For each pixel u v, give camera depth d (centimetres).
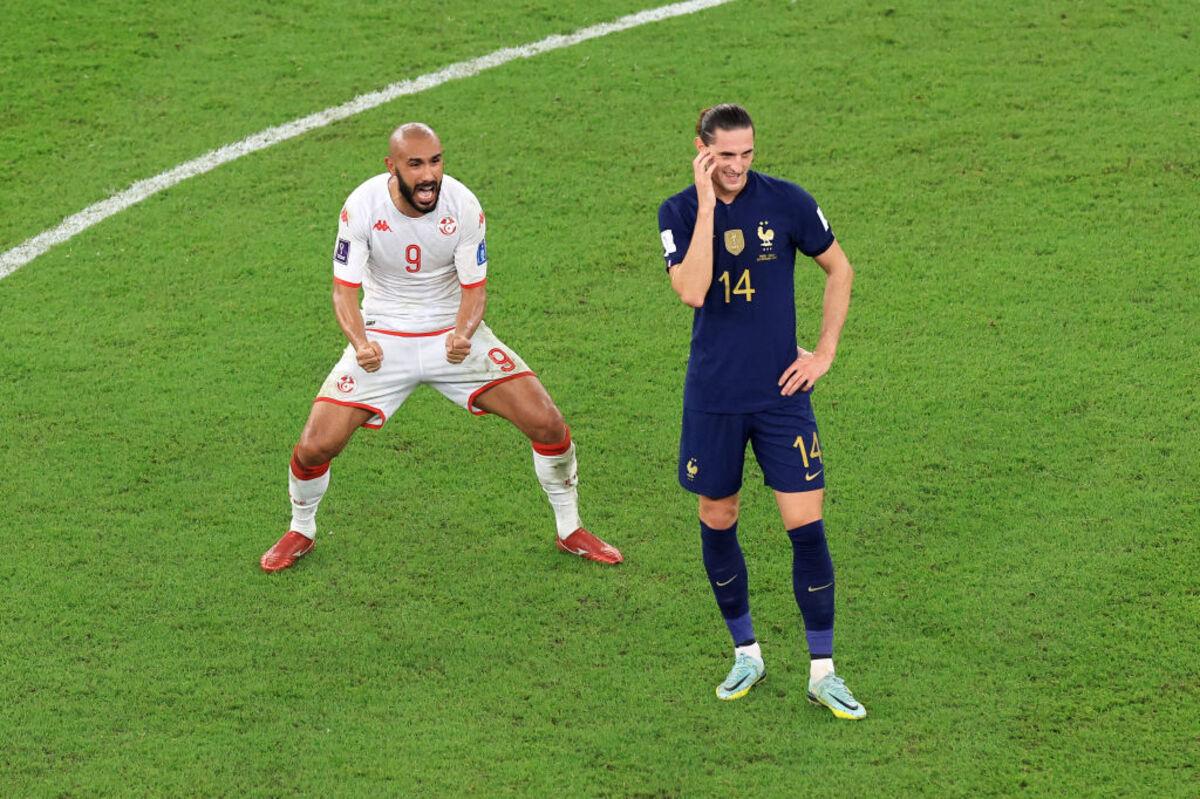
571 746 2012
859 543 2423
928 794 1909
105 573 2384
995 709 2052
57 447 2702
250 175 3619
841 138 3669
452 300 2333
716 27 4228
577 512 2455
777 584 2347
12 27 4250
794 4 4334
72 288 3219
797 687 2122
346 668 2180
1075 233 3284
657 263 3262
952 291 3116
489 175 3588
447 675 2162
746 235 1928
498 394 2331
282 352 2998
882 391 2817
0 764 1986
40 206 3522
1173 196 3388
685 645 2222
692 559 2419
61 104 3919
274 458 2681
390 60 4112
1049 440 2650
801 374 1972
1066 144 3600
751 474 2617
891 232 3325
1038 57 3988
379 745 2019
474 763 1984
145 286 3222
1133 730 2000
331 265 3284
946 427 2703
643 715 2072
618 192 3509
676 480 2617
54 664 2180
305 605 2320
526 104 3878
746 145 1856
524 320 3084
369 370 2250
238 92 3969
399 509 2559
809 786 1931
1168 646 2152
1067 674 2112
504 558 2436
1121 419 2691
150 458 2677
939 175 3516
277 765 1983
